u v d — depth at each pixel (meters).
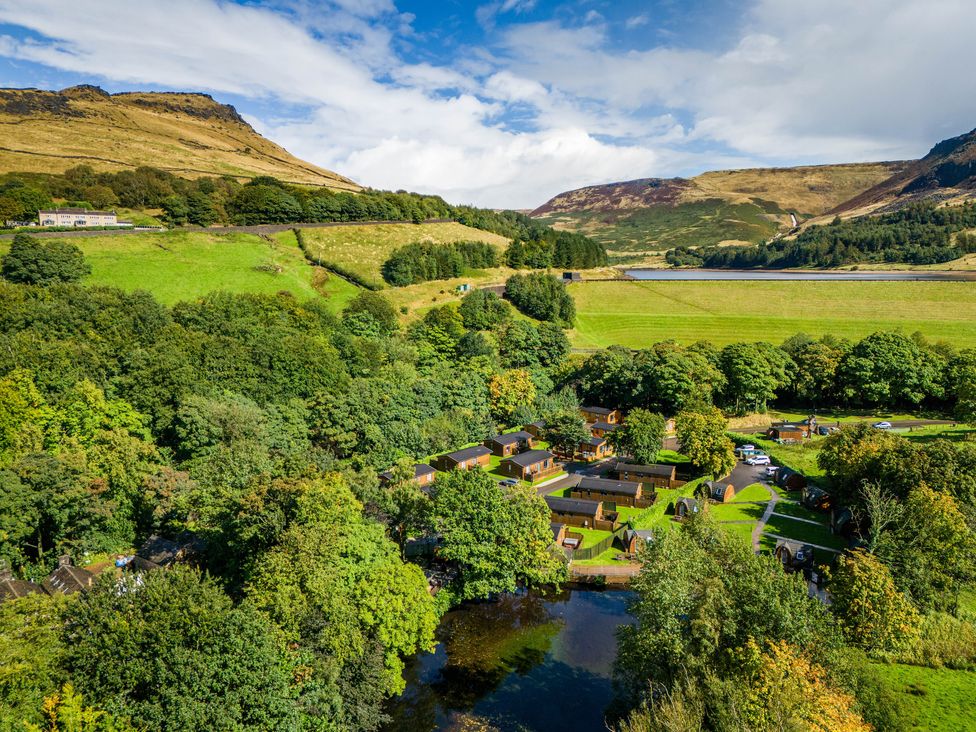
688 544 58.09
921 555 66.44
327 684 48.41
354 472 85.88
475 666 63.50
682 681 46.50
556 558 75.50
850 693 45.31
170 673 40.31
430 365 147.88
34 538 73.56
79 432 82.94
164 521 77.12
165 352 97.88
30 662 38.72
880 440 90.31
